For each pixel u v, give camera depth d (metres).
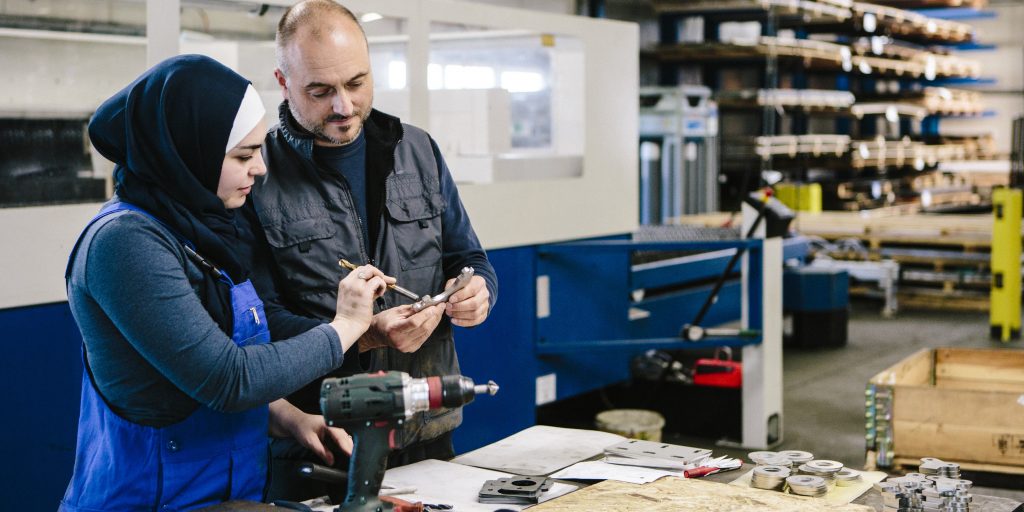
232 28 3.54
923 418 3.57
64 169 2.77
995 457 3.48
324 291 2.16
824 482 1.84
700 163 7.91
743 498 1.73
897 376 3.94
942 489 1.79
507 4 6.84
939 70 11.43
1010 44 12.80
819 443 4.81
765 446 4.67
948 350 4.31
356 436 1.56
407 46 3.63
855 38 10.40
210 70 1.61
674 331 5.25
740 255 4.69
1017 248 7.29
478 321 2.15
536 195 4.21
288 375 1.65
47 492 2.75
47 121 2.71
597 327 4.62
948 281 8.77
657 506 1.68
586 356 4.60
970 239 8.60
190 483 1.67
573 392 4.54
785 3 8.32
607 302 4.65
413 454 2.31
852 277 8.74
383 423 1.55
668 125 7.69
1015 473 3.46
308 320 2.03
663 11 8.47
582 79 4.46
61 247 2.73
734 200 9.15
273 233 2.14
